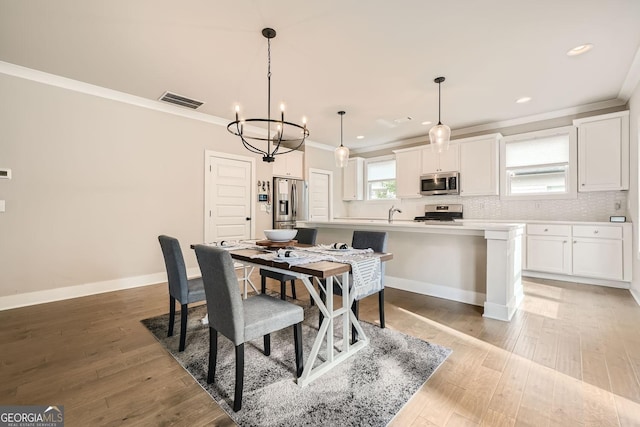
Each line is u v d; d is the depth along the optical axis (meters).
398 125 5.02
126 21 2.24
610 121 3.74
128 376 1.78
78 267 3.37
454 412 1.46
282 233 2.62
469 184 4.96
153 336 2.33
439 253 3.29
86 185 3.41
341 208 7.05
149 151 3.89
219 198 4.64
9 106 2.94
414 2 2.03
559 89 3.51
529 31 2.36
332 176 6.76
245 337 1.53
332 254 2.18
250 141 5.07
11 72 2.93
